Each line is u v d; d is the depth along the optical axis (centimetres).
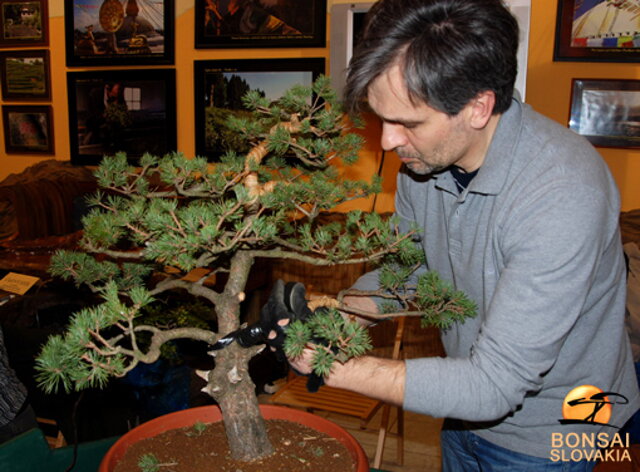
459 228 111
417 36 83
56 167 372
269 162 130
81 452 111
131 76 354
